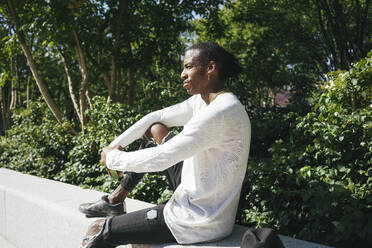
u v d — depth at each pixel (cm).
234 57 158
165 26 634
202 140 138
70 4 498
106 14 625
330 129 228
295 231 243
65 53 657
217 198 148
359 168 228
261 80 922
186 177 158
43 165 509
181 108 186
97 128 441
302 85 420
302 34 921
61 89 1587
